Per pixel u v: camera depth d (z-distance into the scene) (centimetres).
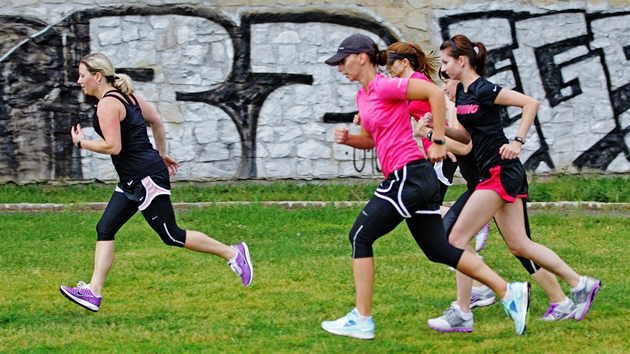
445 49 914
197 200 1866
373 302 1038
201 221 1623
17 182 2002
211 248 1034
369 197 1900
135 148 981
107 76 985
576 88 2062
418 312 994
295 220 1647
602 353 828
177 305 1037
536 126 2067
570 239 1458
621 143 2072
